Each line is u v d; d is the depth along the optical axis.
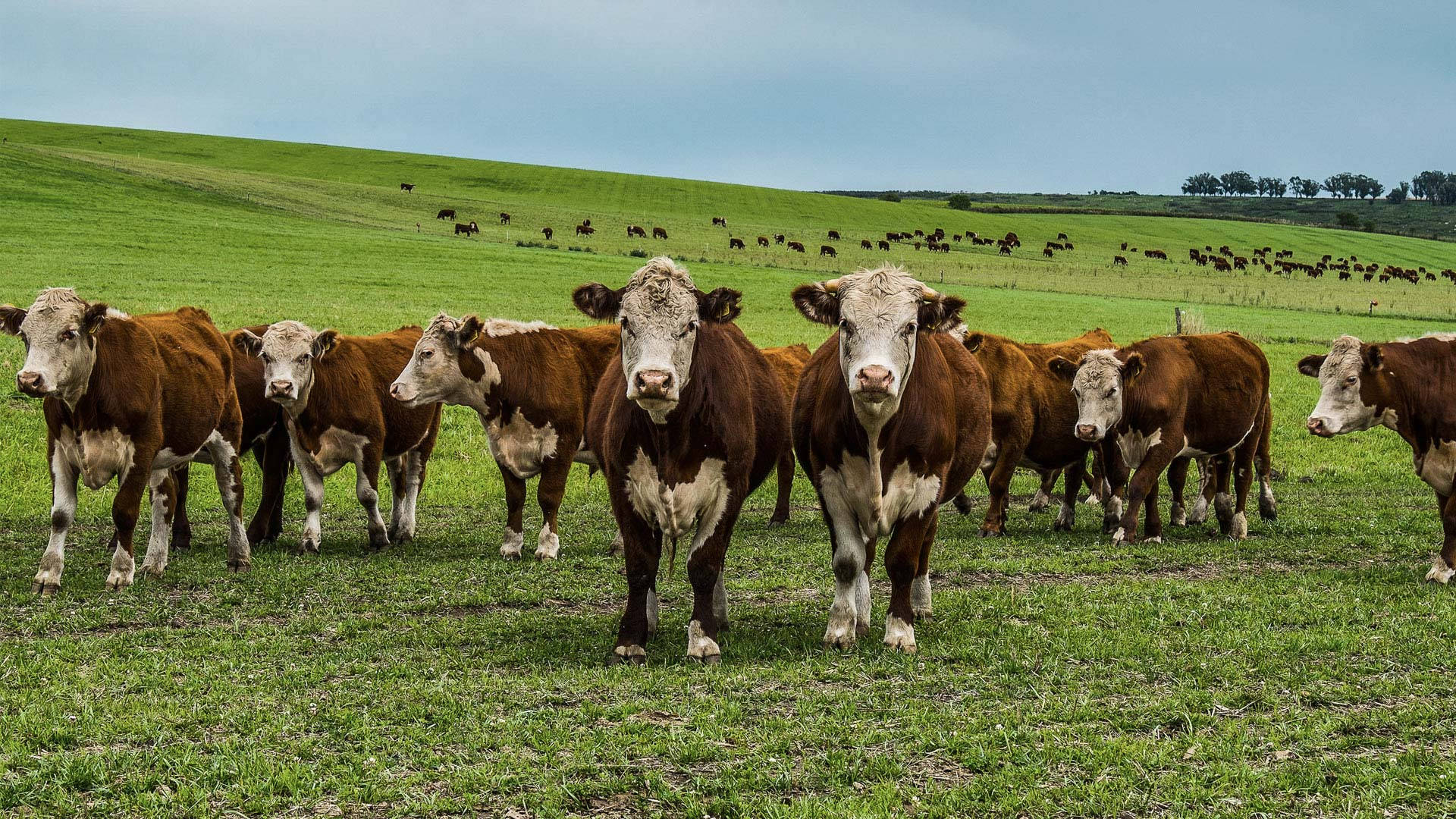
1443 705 6.72
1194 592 9.98
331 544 13.04
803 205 114.25
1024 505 16.61
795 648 8.21
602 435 8.26
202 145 118.19
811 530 13.97
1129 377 12.98
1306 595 9.73
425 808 5.35
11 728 6.34
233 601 9.87
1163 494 16.98
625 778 5.69
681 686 7.19
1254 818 5.23
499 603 9.99
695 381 7.67
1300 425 23.59
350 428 12.48
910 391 7.88
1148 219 136.00
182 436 10.70
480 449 19.81
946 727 6.36
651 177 126.69
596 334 13.52
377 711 6.71
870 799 5.44
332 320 32.09
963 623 8.76
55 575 10.05
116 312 10.34
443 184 107.00
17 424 18.66
